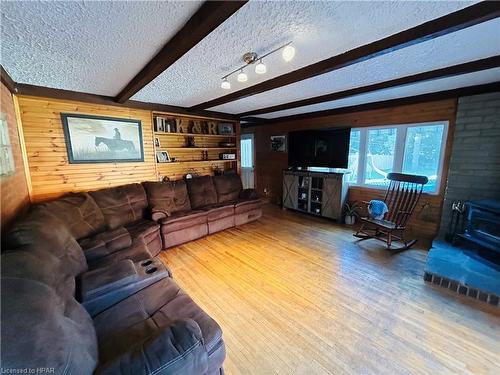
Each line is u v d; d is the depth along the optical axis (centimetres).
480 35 150
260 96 315
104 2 108
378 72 223
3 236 119
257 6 115
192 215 334
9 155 189
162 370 85
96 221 246
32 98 252
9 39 140
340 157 420
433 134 329
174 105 365
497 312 185
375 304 197
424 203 344
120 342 113
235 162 498
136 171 346
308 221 437
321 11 122
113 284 145
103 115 307
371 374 136
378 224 316
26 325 72
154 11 118
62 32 135
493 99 263
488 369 138
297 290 219
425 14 128
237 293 216
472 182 287
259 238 353
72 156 285
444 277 217
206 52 170
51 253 123
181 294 152
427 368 139
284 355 150
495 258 221
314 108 417
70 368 77
